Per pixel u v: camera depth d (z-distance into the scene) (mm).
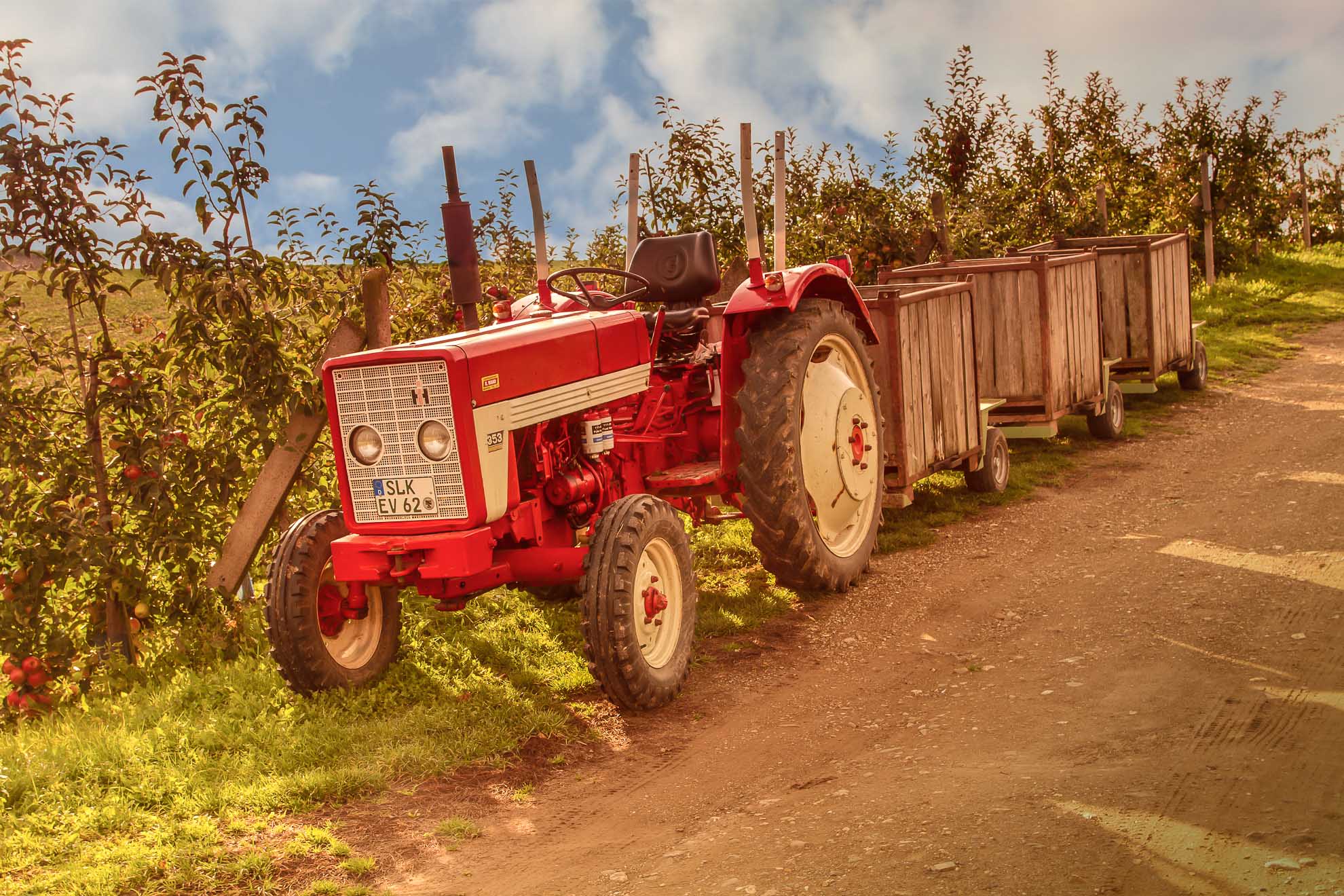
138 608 6027
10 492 5953
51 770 4422
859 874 3283
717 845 3676
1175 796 3557
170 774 4395
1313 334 16500
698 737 4746
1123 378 12016
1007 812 3568
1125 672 4969
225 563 6352
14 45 5820
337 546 4758
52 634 5992
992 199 15578
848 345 6852
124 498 6441
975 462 8820
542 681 5402
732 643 5910
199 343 6336
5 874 3691
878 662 5520
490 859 3744
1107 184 19344
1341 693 4406
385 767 4426
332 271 7438
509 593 6598
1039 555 7215
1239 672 4793
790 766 4363
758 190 11977
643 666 4895
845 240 12820
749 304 6125
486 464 4688
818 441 6535
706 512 6727
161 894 3547
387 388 4660
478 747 4602
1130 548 7105
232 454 6355
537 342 5039
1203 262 21391
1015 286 9727
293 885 3590
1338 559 6336
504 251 10719
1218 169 21938
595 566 4832
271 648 5508
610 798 4195
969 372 8758
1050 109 18156
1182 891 2953
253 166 6383
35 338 6160
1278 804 3410
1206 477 9023
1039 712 4609
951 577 6879
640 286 6504
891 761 4273
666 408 6367
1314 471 8727
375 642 5465
